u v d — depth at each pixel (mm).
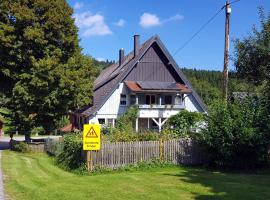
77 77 39219
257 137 20297
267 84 26156
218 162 21375
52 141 33281
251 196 13508
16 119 39531
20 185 16406
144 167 21734
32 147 36906
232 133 20828
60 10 39344
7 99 39438
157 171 21156
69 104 39438
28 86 37594
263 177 18016
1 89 40375
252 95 22766
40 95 37531
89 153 20750
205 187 15078
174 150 22750
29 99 37312
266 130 20656
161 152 22422
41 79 37125
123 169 21281
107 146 21156
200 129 23141
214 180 16812
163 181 16406
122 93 46469
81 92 40781
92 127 20453
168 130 25766
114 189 14727
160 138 23188
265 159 21031
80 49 41781
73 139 23641
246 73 27203
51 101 38156
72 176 19828
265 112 21094
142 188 14891
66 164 23156
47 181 17562
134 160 21781
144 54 47406
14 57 38094
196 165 22969
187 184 15711
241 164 21078
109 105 45906
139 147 21938
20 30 38344
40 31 38125
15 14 37531
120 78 46312
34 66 37188
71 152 23047
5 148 44188
